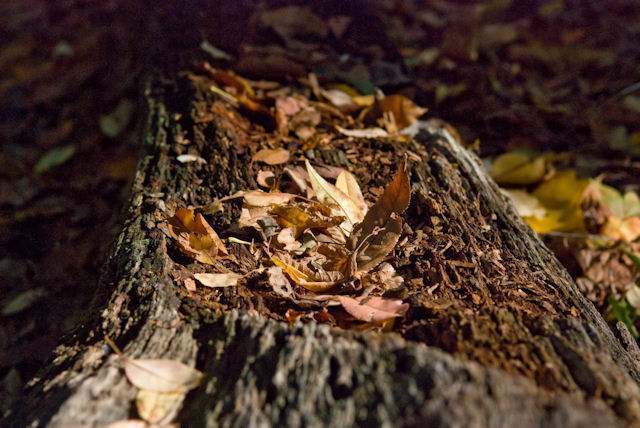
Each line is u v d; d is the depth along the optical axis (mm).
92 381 704
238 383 689
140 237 866
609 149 1322
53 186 1331
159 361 714
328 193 870
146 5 1548
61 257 1200
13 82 1627
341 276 812
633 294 1049
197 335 752
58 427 672
